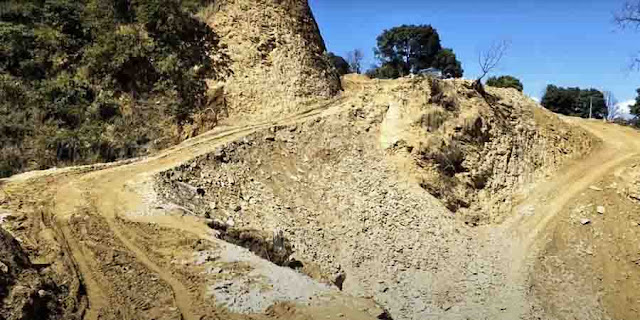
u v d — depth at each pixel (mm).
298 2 33125
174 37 28203
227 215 19547
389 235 22406
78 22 27109
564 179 28703
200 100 26797
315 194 23094
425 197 24641
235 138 24109
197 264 13391
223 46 29156
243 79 28375
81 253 13625
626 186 26984
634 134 35031
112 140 23438
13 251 11812
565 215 26016
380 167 25359
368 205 23359
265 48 29891
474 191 26594
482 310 20344
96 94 25188
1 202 15961
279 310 11758
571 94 54156
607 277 23141
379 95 28828
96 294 11984
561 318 20984
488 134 28422
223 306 11703
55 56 25609
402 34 52438
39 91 24094
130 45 26703
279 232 18547
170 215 16141
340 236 21703
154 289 12203
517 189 27578
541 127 30953
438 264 21875
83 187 18031
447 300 20422
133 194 17453
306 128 25891
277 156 23984
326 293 12836
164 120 25297
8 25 25469
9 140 21781
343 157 25266
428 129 26938
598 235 24984
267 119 27266
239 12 30531
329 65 33312
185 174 20422
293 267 17688
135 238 14570
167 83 26609
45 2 27141
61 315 10945
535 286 22125
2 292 10328
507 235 24844
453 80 29938
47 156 21688
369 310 12266
